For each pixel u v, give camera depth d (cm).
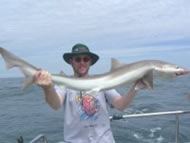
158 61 186
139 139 526
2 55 167
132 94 191
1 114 971
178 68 184
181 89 1766
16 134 644
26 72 170
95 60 204
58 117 820
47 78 172
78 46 199
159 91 1611
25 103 1296
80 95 200
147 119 686
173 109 891
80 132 196
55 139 572
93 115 197
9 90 2081
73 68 203
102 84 187
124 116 251
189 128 569
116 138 537
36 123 755
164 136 538
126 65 189
